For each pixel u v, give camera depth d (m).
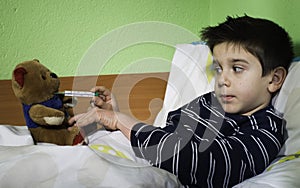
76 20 1.32
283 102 0.83
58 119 0.84
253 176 0.73
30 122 0.86
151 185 0.59
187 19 1.40
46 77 0.87
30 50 1.31
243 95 0.81
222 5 1.33
